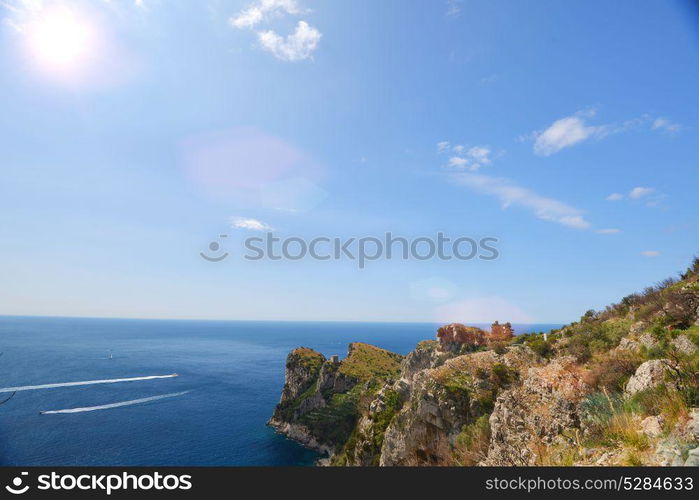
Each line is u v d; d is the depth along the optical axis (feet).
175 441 306.14
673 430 25.12
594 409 38.01
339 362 348.18
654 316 61.77
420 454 81.41
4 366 631.15
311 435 303.89
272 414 386.93
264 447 299.58
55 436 308.40
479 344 168.76
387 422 130.41
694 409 25.86
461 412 78.64
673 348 43.47
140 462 263.90
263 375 641.40
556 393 47.88
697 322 48.85
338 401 307.78
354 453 135.13
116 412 383.04
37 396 442.09
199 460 269.85
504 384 80.84
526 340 133.28
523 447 43.52
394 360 370.94
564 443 36.99
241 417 380.17
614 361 46.50
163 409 399.24
